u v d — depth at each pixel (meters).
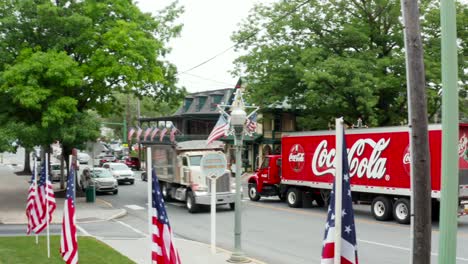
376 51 33.22
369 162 22.23
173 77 34.53
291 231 19.50
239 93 14.15
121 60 28.25
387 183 21.38
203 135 58.66
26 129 25.94
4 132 25.69
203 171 14.24
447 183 7.02
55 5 27.70
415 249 8.39
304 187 27.03
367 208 26.80
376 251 15.41
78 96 29.92
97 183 34.97
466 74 32.72
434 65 30.91
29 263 13.01
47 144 27.80
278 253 15.41
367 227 20.09
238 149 13.88
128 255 14.61
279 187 29.17
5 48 27.19
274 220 22.48
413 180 8.47
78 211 26.16
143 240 17.55
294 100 35.59
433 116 34.59
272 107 38.56
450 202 7.01
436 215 21.12
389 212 21.58
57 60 26.08
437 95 31.05
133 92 33.88
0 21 26.69
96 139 28.84
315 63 32.47
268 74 35.22
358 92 30.83
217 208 27.30
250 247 16.44
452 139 7.01
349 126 36.31
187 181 26.25
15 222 22.25
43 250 14.85
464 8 33.00
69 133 26.72
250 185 30.80
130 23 28.62
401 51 33.12
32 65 25.34
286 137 27.53
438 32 32.81
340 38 34.19
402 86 32.47
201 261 13.98
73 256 11.12
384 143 21.52
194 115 58.16
